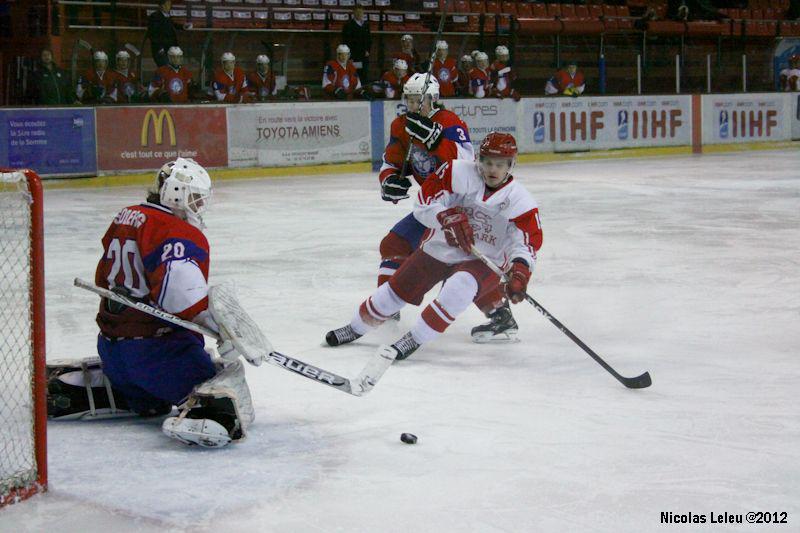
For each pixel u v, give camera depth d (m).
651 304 10.42
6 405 6.64
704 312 10.01
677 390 7.24
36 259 5.25
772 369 7.82
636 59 35.88
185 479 5.52
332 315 10.03
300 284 11.78
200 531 4.83
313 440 6.16
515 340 8.87
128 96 26.12
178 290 6.01
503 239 8.04
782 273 12.19
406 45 29.30
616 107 32.94
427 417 6.62
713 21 37.12
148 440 6.21
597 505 5.09
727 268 12.57
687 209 19.05
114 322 6.24
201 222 6.31
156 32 26.31
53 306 10.49
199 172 6.21
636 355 8.30
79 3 27.56
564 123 31.89
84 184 24.52
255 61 30.97
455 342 8.88
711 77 36.59
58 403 6.50
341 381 6.27
